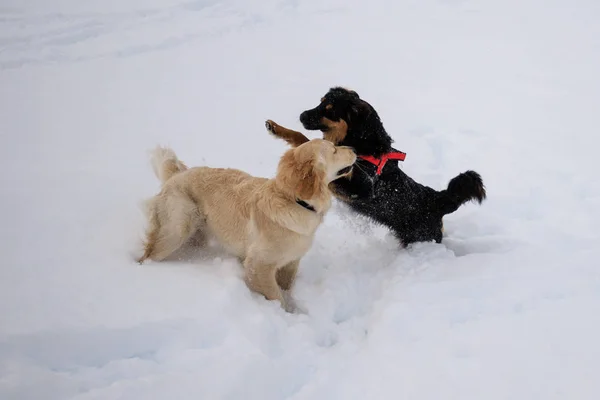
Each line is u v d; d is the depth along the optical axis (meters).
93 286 3.22
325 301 3.67
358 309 3.75
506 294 3.42
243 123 6.61
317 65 9.01
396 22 11.70
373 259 4.24
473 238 4.53
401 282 3.69
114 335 2.86
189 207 3.78
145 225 4.06
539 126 6.71
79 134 6.04
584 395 2.57
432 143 6.37
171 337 2.93
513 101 7.55
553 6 12.80
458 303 3.33
